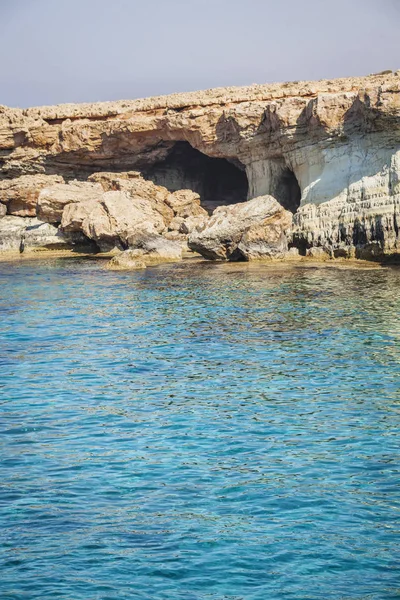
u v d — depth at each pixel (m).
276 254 64.81
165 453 22.30
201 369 30.80
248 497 19.53
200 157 88.50
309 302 43.91
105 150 84.62
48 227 81.62
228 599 15.55
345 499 19.36
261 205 66.31
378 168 60.50
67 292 50.97
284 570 16.47
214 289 49.94
